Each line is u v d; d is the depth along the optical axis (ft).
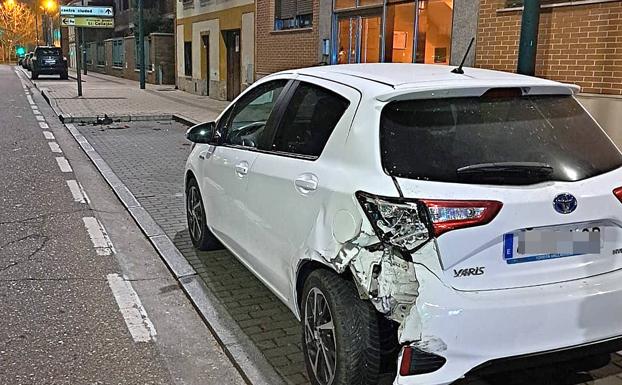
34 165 33.12
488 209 9.30
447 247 9.18
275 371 12.21
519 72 20.17
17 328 13.97
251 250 14.28
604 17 24.23
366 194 9.84
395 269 9.41
